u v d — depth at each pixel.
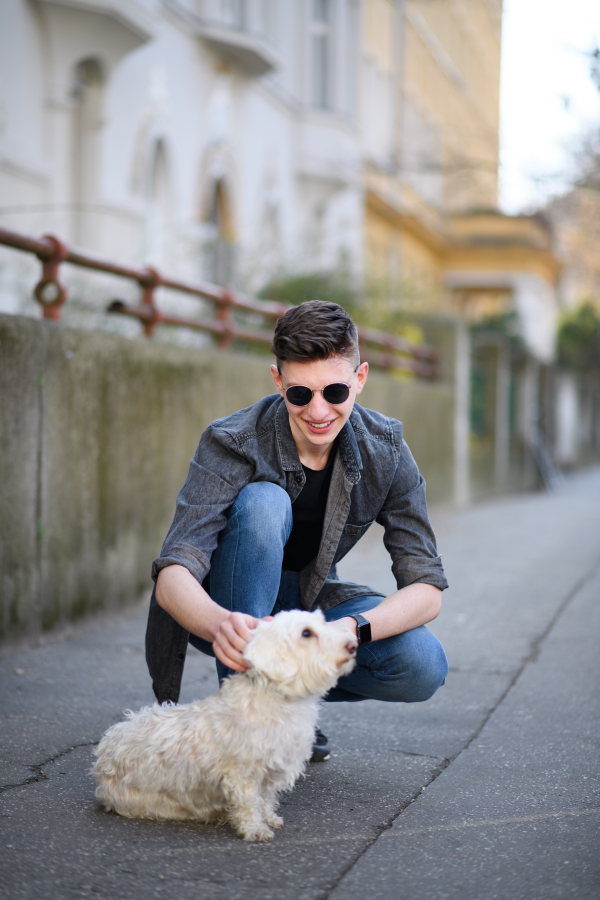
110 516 4.68
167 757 2.21
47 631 4.19
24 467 3.95
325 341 2.34
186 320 5.71
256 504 2.45
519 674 3.91
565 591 5.82
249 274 10.36
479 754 2.92
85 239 8.88
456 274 26.03
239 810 2.22
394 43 20.20
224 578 2.46
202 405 5.65
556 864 2.15
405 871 2.11
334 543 2.57
